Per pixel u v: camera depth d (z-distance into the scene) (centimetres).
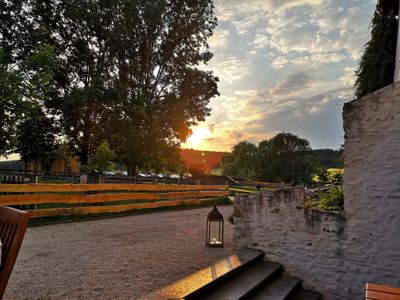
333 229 480
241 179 3428
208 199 1602
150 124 1967
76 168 3075
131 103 1966
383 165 452
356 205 467
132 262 507
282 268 512
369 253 455
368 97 465
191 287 345
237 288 389
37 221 826
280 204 522
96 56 2300
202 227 880
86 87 2045
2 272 187
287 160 4512
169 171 2259
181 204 1411
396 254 439
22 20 2117
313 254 492
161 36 2381
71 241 645
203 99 2461
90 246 607
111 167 1458
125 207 1118
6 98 852
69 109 2148
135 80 2377
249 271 468
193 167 3641
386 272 443
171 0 2352
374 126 460
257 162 4744
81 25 2161
